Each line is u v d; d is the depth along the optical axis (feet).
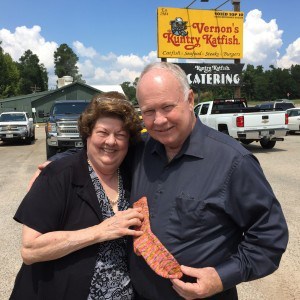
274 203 5.56
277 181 25.95
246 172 5.49
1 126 59.62
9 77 270.05
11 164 37.99
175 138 5.83
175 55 61.41
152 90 5.74
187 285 5.37
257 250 5.47
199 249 5.65
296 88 375.04
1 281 11.89
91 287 6.08
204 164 5.73
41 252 5.80
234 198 5.54
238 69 63.26
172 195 5.85
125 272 6.36
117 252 6.30
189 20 61.26
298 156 38.29
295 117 65.51
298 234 15.20
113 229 5.91
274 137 42.60
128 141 6.63
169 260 5.51
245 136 41.37
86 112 6.47
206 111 47.55
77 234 5.88
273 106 78.43
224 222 5.65
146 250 5.70
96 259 6.13
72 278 6.02
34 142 65.87
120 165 6.95
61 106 42.19
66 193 6.09
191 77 61.72
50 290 6.07
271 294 10.85
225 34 62.80
